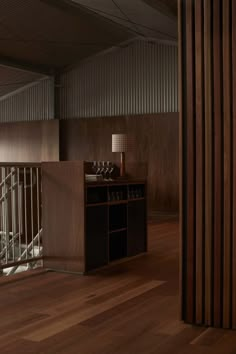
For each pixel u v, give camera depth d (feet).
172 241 24.25
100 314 11.89
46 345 9.82
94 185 16.98
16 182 19.57
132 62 42.96
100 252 17.40
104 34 40.50
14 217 19.77
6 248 19.02
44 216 17.19
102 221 17.53
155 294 13.83
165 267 17.74
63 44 41.22
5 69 43.62
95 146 44.93
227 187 10.78
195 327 10.94
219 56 10.82
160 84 41.63
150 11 32.48
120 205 19.45
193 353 9.37
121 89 43.60
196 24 10.98
